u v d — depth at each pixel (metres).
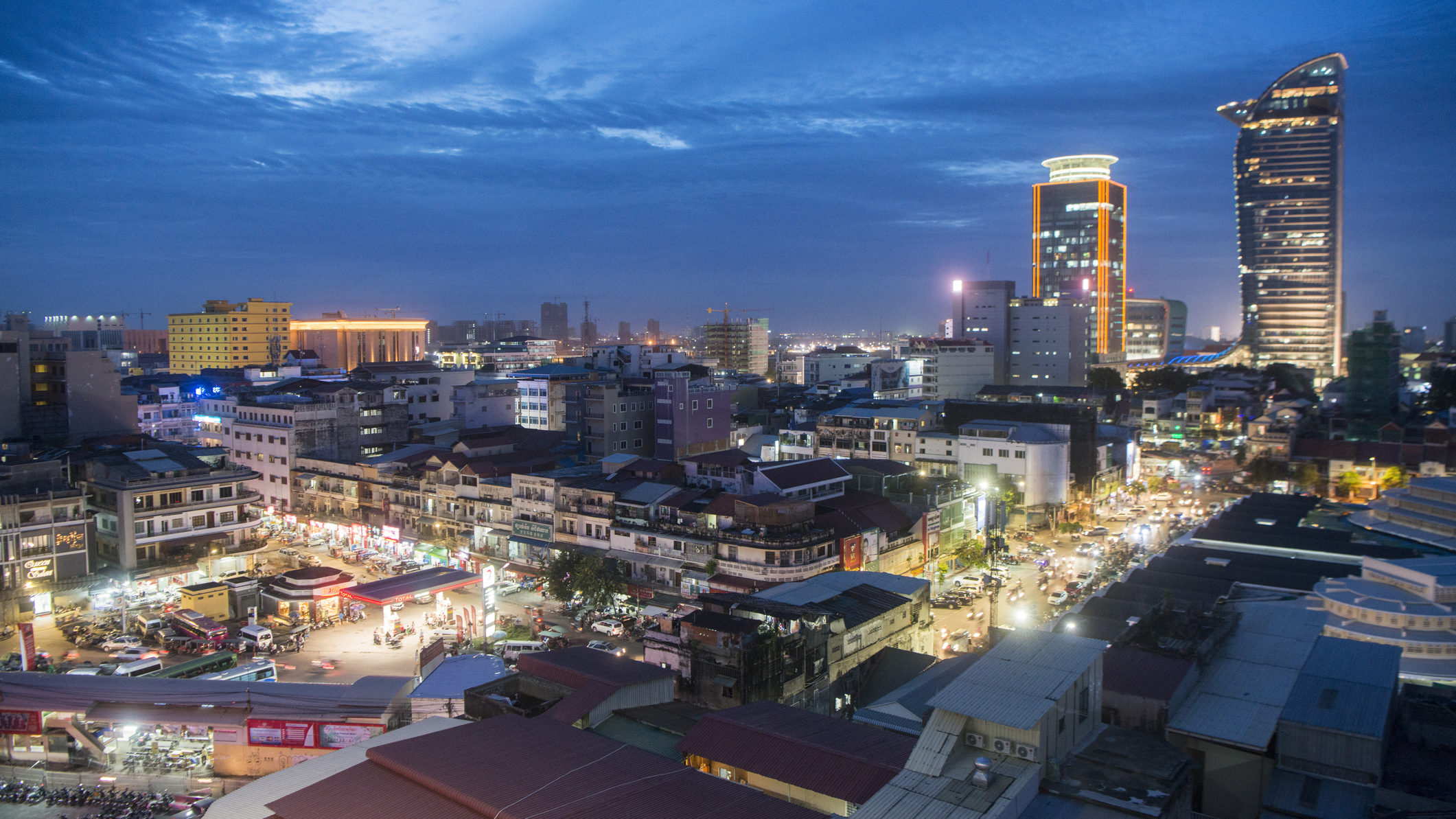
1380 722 49.06
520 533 119.38
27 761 63.41
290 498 150.12
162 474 110.06
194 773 60.66
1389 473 163.00
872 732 49.84
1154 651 56.41
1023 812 39.03
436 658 71.75
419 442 169.75
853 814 38.75
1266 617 68.25
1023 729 40.72
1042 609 102.19
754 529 96.81
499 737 47.06
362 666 86.50
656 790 41.19
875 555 102.38
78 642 92.12
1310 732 48.81
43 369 142.88
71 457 115.19
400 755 44.56
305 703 61.38
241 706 61.88
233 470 119.88
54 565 101.25
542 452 145.25
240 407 163.62
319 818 39.66
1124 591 86.75
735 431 177.38
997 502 121.25
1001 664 47.00
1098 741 45.75
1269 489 170.88
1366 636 70.56
